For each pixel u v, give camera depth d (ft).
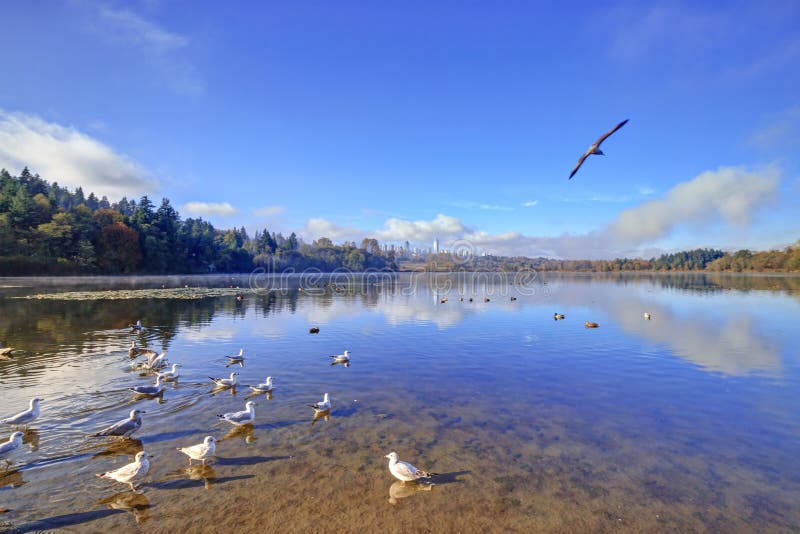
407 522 32.12
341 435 47.88
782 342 103.35
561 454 43.73
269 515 32.71
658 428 50.65
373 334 114.21
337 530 31.04
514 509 33.96
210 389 64.08
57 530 30.55
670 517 33.17
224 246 655.76
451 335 113.50
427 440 46.80
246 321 135.74
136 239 432.66
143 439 45.98
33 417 48.42
